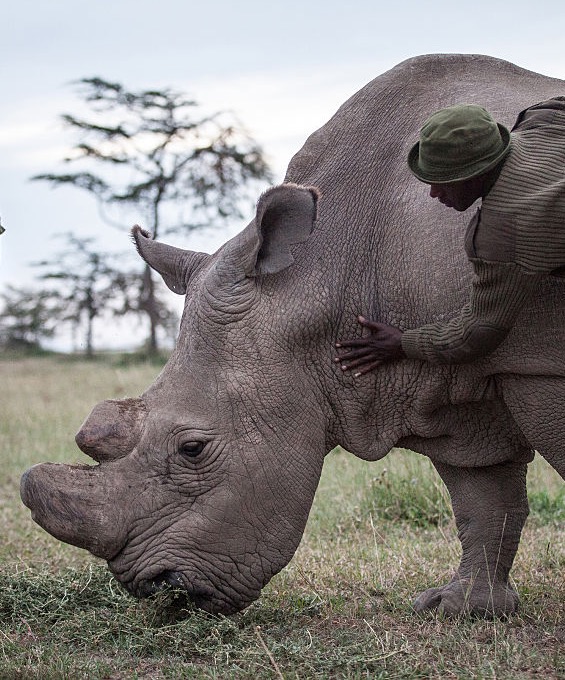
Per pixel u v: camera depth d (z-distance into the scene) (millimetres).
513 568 6652
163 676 4824
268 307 5273
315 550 7367
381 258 5363
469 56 5820
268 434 5230
